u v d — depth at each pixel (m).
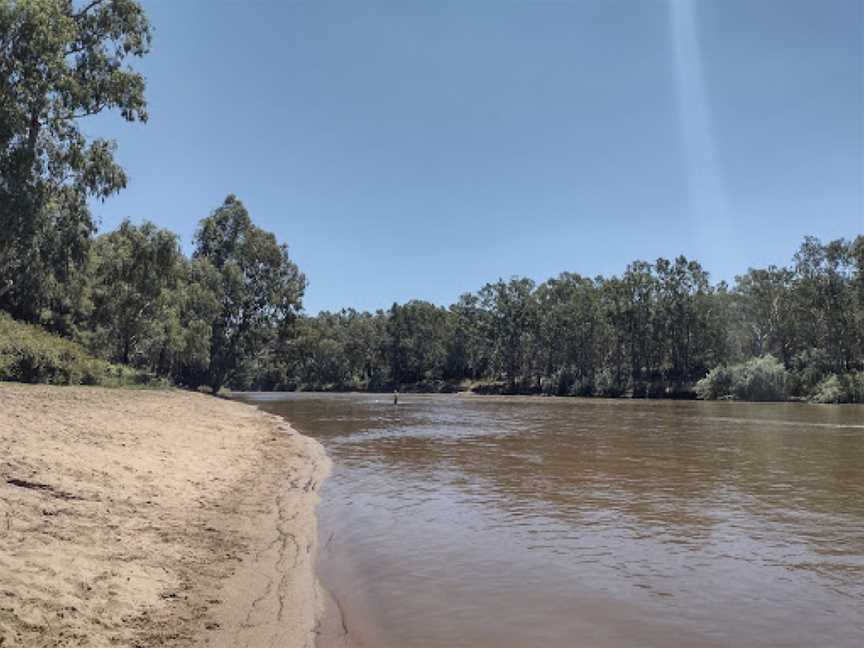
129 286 43.03
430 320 129.25
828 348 80.56
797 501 13.08
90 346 42.56
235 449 18.16
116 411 18.86
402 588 7.74
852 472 17.06
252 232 69.25
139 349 50.84
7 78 29.19
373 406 58.53
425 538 10.14
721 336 91.44
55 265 34.62
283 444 21.95
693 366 94.88
